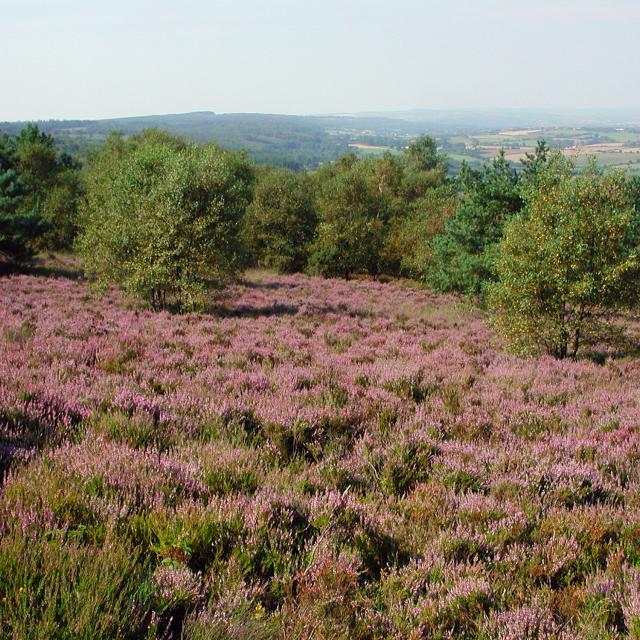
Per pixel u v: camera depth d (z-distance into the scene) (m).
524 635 3.24
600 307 15.70
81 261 36.19
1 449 4.83
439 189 47.84
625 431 8.16
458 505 5.24
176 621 2.99
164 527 3.81
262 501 4.32
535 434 8.22
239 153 60.25
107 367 9.80
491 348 17.17
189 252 20.69
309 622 3.10
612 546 4.62
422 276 41.72
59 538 3.24
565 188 16.20
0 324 13.33
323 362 12.31
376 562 4.16
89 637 2.52
